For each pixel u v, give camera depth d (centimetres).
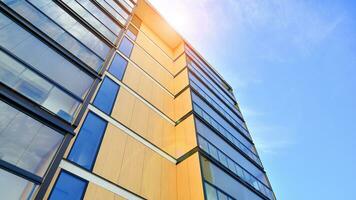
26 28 775
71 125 691
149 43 2198
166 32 2562
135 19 2331
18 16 773
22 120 583
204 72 2495
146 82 1619
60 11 1009
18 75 647
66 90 761
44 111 648
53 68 773
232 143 1686
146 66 1797
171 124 1496
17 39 713
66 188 711
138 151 1089
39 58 748
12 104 585
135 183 941
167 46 2591
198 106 1662
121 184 883
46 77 725
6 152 510
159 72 1916
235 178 1330
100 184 813
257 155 1952
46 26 870
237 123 2183
